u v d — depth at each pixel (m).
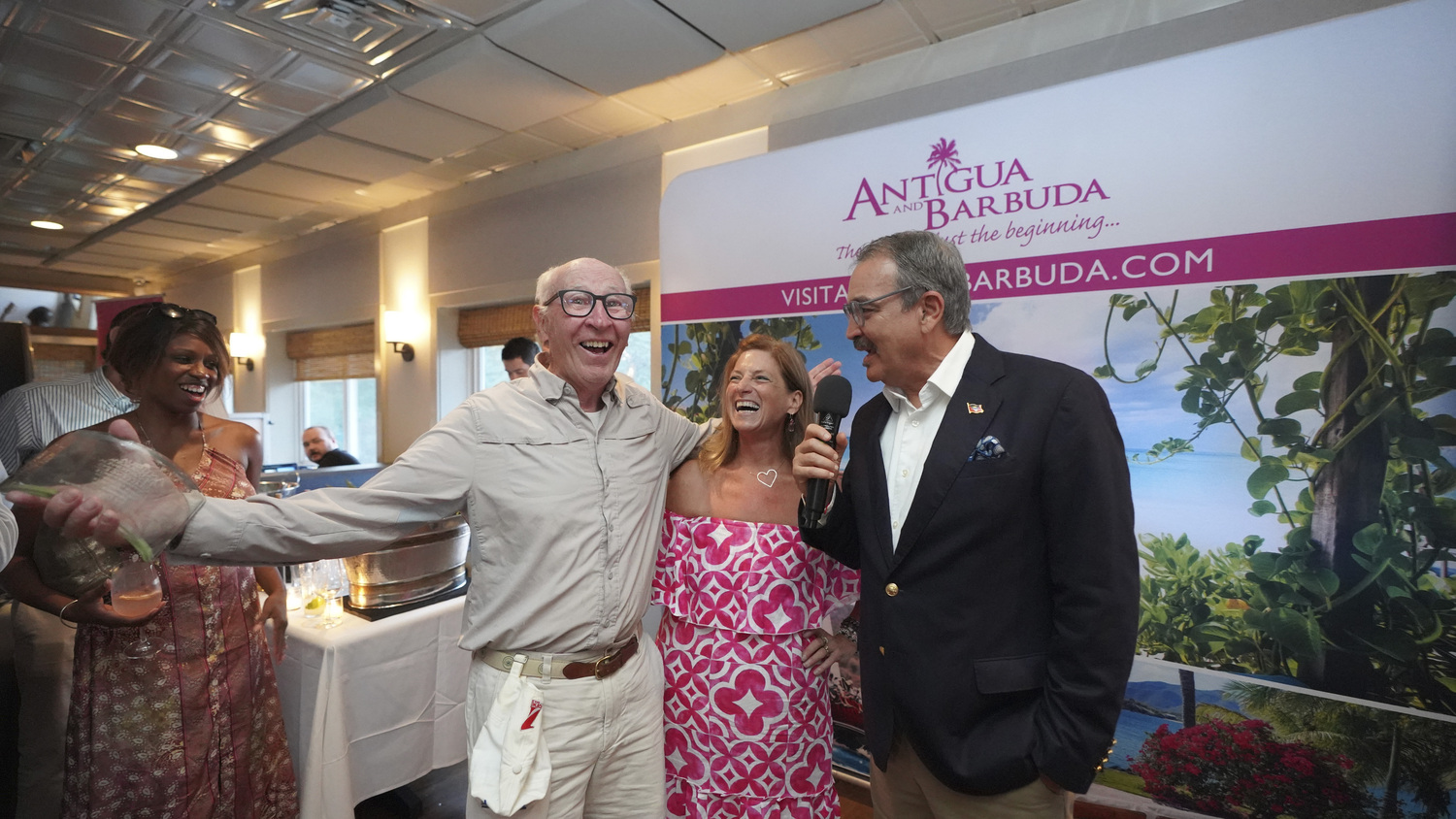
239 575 1.76
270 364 7.44
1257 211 1.90
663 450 1.66
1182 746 2.06
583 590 1.41
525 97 3.56
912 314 1.28
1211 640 2.00
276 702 1.86
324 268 6.55
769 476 1.74
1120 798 2.17
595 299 1.43
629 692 1.50
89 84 3.46
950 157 2.35
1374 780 1.79
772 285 2.74
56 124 3.94
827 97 3.46
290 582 2.35
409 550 2.23
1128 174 2.07
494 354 5.82
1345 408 1.81
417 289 5.66
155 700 1.58
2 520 1.32
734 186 2.83
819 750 1.69
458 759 2.29
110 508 1.12
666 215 3.01
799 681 1.65
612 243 4.36
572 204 4.54
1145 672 2.10
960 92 3.08
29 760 2.10
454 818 2.45
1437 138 1.69
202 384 1.64
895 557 1.28
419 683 2.16
